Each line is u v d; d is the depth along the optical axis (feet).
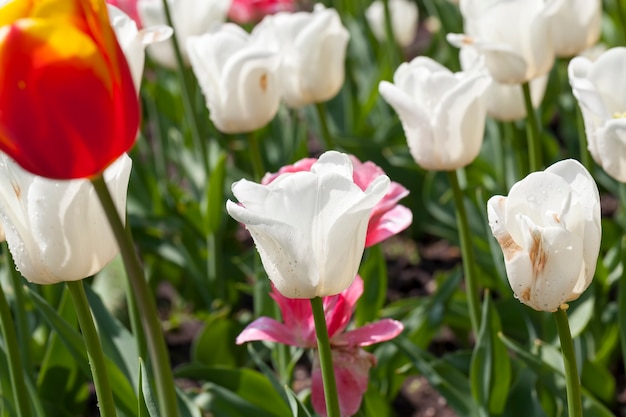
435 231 6.13
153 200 5.87
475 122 3.97
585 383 4.57
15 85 2.93
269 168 6.43
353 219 3.24
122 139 3.02
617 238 5.32
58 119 2.96
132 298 4.11
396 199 3.63
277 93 4.42
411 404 5.08
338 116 6.75
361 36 7.36
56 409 4.55
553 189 3.23
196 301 5.99
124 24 3.57
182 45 5.49
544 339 4.48
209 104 4.45
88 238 3.37
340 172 3.34
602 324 4.80
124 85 3.00
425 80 3.97
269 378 4.08
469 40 4.16
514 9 4.12
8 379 4.22
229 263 5.92
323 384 3.56
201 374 4.28
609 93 3.86
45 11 2.95
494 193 5.27
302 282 3.28
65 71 2.93
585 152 4.99
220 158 5.23
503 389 4.13
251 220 3.22
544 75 4.46
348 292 3.65
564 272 3.23
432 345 5.51
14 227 3.37
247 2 6.48
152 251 5.84
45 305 3.98
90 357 3.48
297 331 3.64
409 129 4.02
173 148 6.73
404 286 6.22
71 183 3.32
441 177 5.90
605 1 7.27
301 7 9.58
